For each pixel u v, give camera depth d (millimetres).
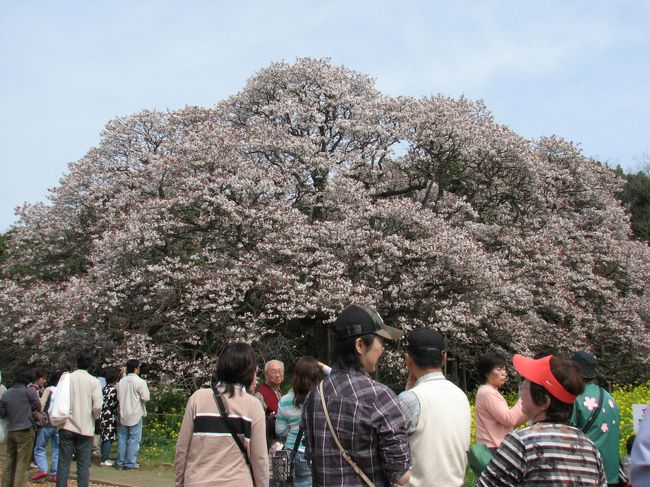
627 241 24938
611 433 4480
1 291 19484
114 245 16141
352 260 17172
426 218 17281
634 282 23469
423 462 3777
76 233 21625
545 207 22797
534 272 19812
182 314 15617
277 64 21875
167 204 16438
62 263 21547
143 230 16125
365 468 3426
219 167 17828
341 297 15461
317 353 18547
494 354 5117
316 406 3586
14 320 19125
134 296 16453
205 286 15430
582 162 25234
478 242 18594
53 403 7707
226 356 4336
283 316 16109
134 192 19188
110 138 21750
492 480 3162
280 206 17281
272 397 6766
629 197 34312
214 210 16812
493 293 17516
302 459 5387
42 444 10094
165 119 22438
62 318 16375
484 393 4914
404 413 3740
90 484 9297
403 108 21141
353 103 21406
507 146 20547
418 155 20953
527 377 3299
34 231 21281
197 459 4121
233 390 4258
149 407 14688
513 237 20328
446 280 16891
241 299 15633
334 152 20719
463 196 21500
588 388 4574
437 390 3922
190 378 15273
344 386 3555
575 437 3137
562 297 19859
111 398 11102
